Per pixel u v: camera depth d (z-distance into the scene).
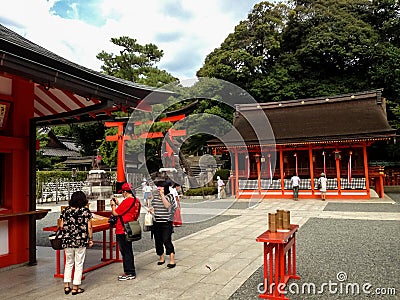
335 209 14.73
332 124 21.25
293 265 5.39
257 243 8.09
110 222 5.64
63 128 45.03
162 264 6.33
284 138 20.78
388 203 16.73
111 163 27.12
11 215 6.01
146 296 4.67
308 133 20.94
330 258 6.54
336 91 30.58
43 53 4.52
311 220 11.66
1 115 6.33
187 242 8.38
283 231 4.96
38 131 34.47
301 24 33.62
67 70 4.57
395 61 28.75
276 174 23.00
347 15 33.06
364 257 6.57
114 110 7.32
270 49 32.50
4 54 3.68
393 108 26.36
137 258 6.88
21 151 6.58
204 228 10.49
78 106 7.76
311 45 31.44
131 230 5.39
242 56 28.58
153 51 30.81
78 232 4.88
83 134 39.03
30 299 4.63
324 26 32.72
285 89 31.39
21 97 6.66
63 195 22.23
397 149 26.97
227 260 6.56
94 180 23.78
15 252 6.30
